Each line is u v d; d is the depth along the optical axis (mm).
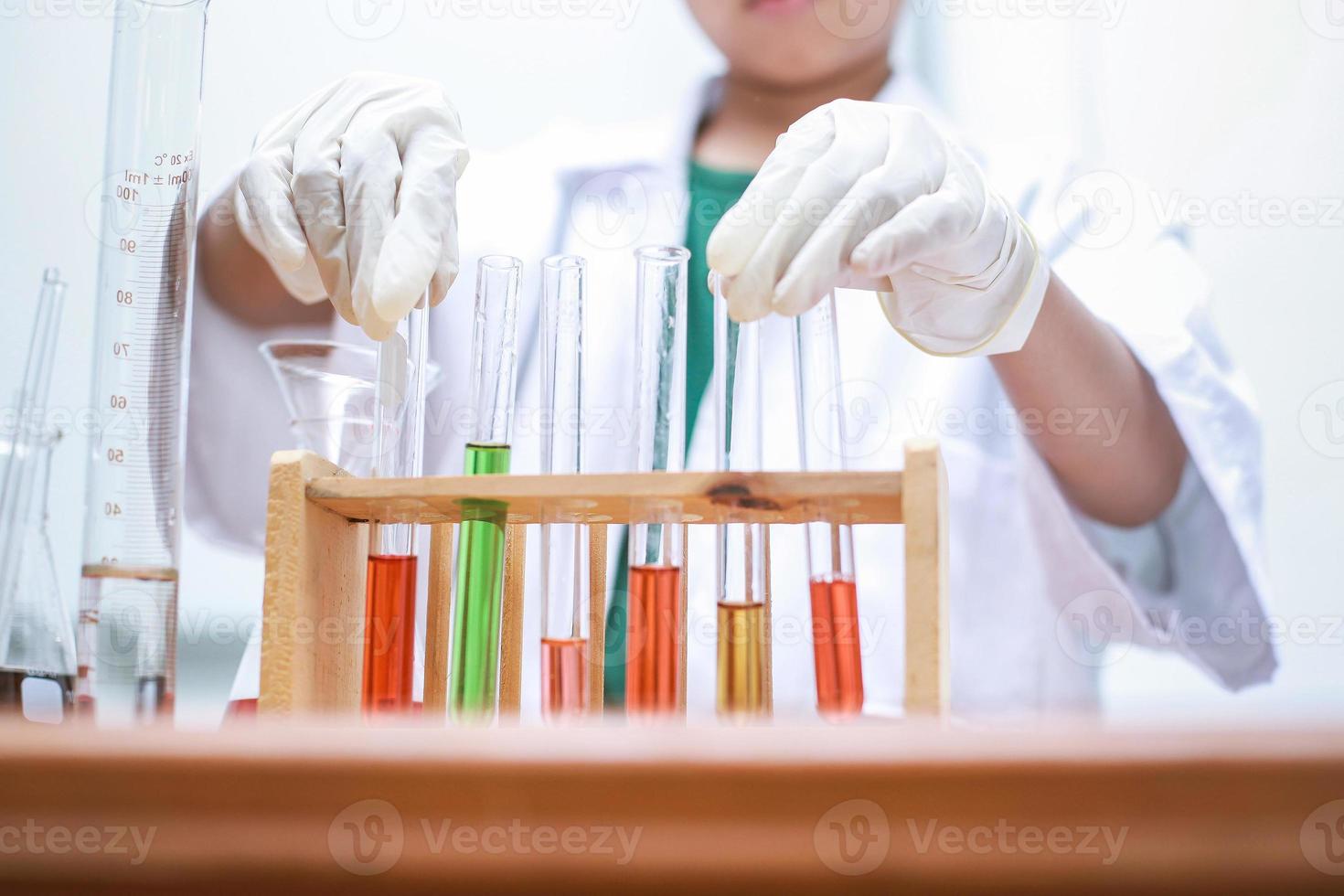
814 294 813
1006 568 1618
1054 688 1589
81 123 1734
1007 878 342
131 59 843
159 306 805
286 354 1046
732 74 1743
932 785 331
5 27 1745
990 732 344
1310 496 1667
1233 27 1746
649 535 718
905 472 658
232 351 1629
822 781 334
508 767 345
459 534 746
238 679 928
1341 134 1714
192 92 854
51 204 1720
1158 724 351
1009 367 1359
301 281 1155
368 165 943
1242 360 1703
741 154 1728
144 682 729
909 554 650
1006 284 1021
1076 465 1439
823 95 1744
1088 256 1670
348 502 721
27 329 1689
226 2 1771
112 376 783
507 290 818
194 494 1624
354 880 365
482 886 363
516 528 878
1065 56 1772
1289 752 319
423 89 1043
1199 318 1552
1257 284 1714
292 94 1769
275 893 374
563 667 740
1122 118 1759
